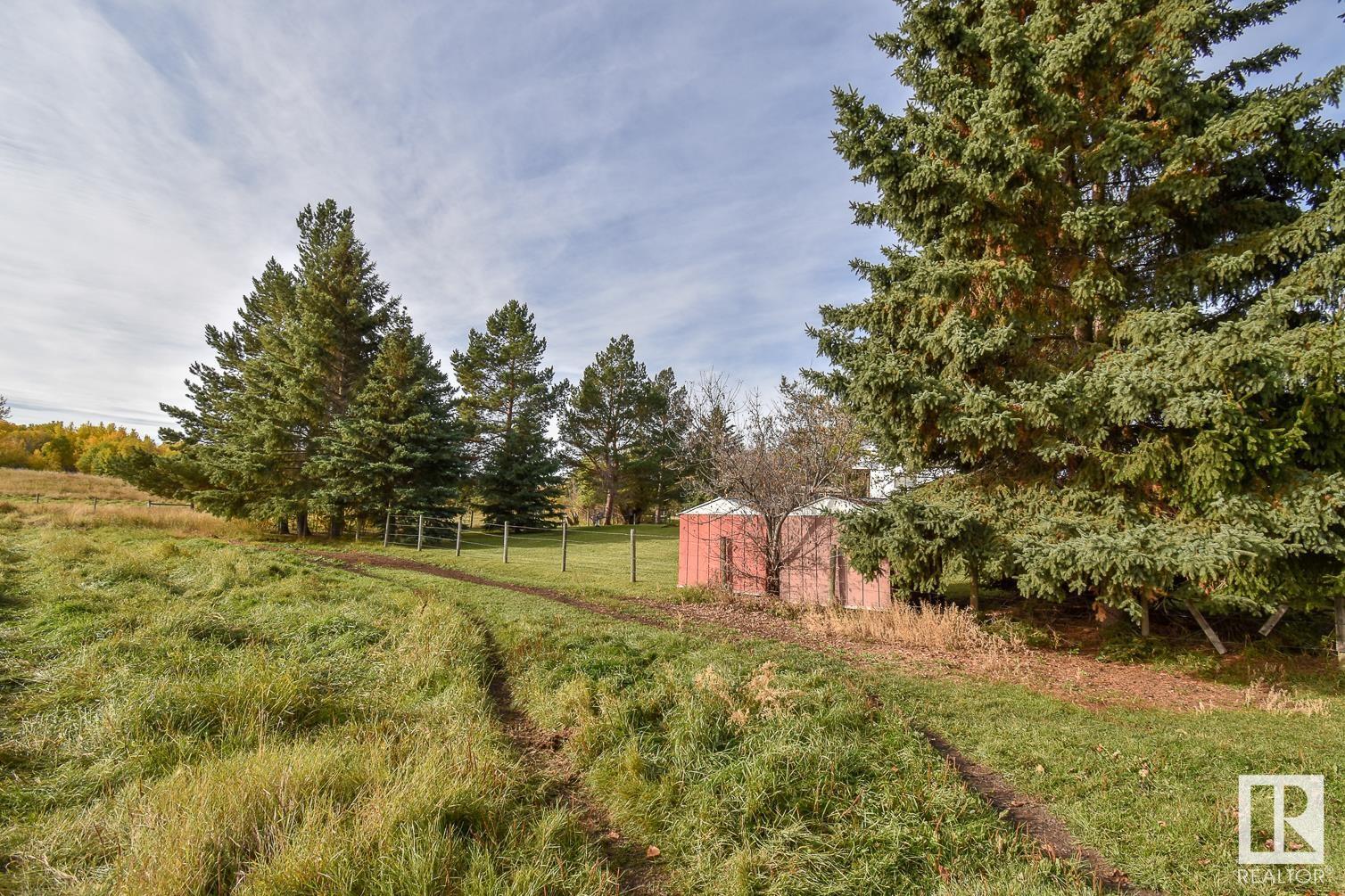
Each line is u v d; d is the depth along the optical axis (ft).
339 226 77.97
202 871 7.87
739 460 37.50
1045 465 26.09
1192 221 24.71
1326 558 19.57
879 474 39.70
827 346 31.89
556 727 14.88
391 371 73.00
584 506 144.25
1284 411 20.65
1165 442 21.12
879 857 9.86
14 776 10.62
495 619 26.40
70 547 36.29
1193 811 11.48
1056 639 25.72
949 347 25.46
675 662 19.61
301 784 9.99
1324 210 20.15
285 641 20.29
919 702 17.76
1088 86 25.12
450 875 8.38
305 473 69.00
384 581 36.40
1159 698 19.16
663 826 10.78
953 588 38.01
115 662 15.97
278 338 73.61
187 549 41.29
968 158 23.95
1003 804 12.03
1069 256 26.73
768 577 37.52
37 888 7.83
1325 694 19.17
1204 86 25.52
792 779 11.85
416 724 13.74
